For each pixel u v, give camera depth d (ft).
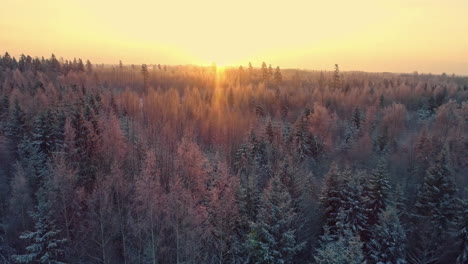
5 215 122.01
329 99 361.71
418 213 126.93
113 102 266.36
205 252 107.55
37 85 318.04
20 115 171.32
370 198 116.78
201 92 412.16
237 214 106.01
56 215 105.60
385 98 374.43
